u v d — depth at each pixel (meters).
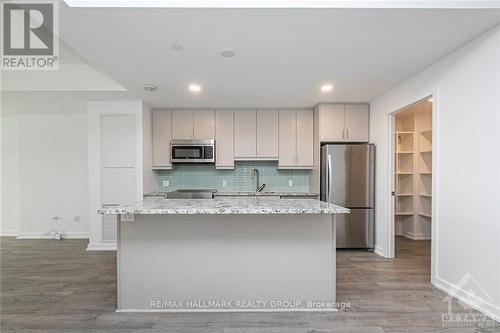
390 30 2.07
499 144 2.04
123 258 2.31
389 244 3.67
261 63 2.69
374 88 3.51
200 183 4.84
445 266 2.59
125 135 4.09
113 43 2.25
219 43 2.27
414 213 4.77
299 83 3.30
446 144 2.56
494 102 2.08
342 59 2.61
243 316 2.21
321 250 2.33
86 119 4.84
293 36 2.15
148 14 1.84
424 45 2.34
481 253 2.19
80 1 1.72
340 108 4.21
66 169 4.84
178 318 2.18
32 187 4.83
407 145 4.92
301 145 4.55
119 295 2.30
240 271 2.33
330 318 2.17
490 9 1.80
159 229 2.32
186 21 1.93
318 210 2.07
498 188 2.05
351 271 3.17
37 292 2.65
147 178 4.29
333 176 4.00
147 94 3.73
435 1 1.78
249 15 1.86
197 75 3.01
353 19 1.92
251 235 2.33
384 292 2.61
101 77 3.55
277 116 4.56
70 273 3.14
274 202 2.66
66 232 4.84
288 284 2.33
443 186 2.60
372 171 3.99
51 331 2.01
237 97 3.90
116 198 4.10
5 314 2.25
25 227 4.82
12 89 3.49
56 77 3.53
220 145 4.55
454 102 2.46
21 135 4.82
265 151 4.55
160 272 2.32
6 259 3.66
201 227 2.33
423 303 2.38
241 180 4.85
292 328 2.04
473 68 2.25
